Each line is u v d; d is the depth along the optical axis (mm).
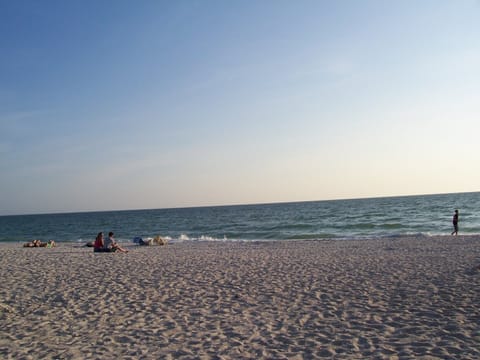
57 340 6953
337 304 8625
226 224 54344
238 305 8820
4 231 62656
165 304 9109
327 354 5961
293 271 12602
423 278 10781
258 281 11234
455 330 6754
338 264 13672
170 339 6840
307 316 7867
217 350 6270
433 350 5945
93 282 11828
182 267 14070
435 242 20203
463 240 20578
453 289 9406
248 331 7117
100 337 7051
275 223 50500
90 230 56000
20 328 7680
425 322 7223
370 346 6215
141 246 24953
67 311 8773
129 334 7168
